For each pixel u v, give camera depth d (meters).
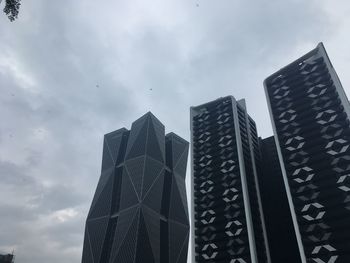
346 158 111.25
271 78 159.12
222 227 132.75
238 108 176.25
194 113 187.88
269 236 142.25
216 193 145.00
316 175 114.75
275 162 166.62
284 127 136.62
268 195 156.75
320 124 126.25
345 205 104.19
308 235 106.94
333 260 97.25
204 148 165.38
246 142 164.25
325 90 134.12
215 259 126.50
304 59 153.75
